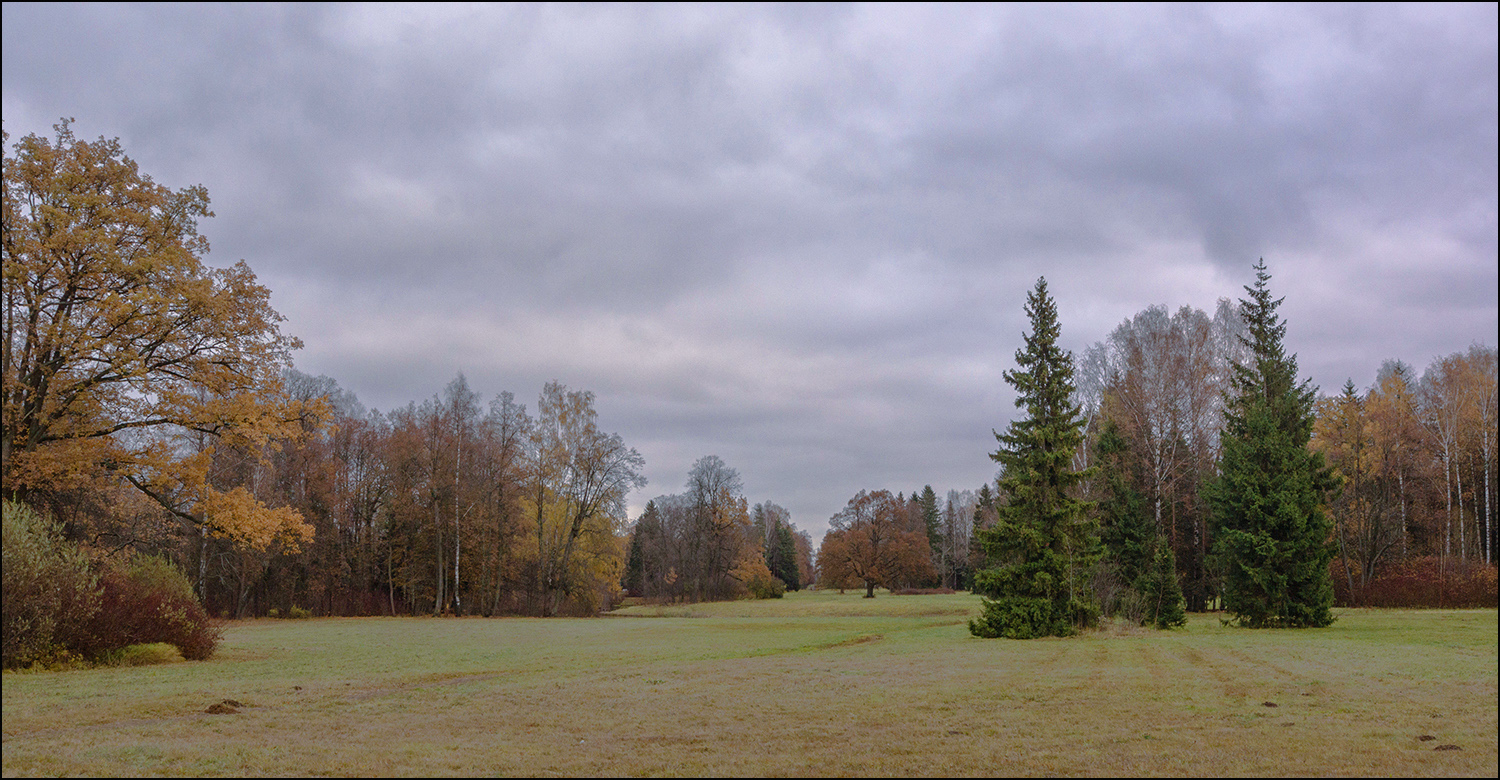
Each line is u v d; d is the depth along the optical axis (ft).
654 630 133.59
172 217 78.64
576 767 30.48
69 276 68.90
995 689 52.08
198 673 59.93
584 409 204.44
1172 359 146.30
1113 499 140.15
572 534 201.57
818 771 29.86
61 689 48.32
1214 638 95.09
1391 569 158.92
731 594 309.01
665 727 39.01
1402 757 30.81
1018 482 104.99
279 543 172.35
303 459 185.06
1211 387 146.30
